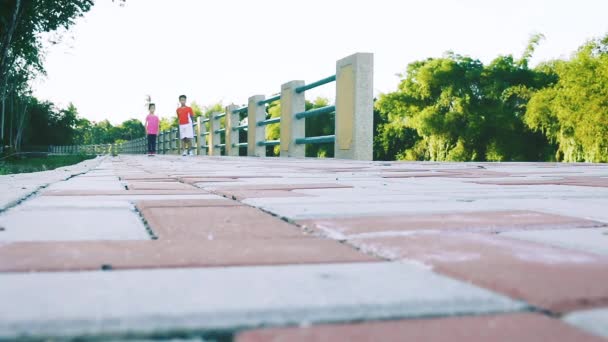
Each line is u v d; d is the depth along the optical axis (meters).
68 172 4.33
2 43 8.01
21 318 0.61
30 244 1.11
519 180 3.36
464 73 39.34
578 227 1.42
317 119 47.00
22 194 2.16
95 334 0.56
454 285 0.79
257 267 0.92
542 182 3.16
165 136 24.52
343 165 6.10
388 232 1.28
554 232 1.32
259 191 2.43
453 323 0.62
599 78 32.38
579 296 0.72
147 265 0.92
